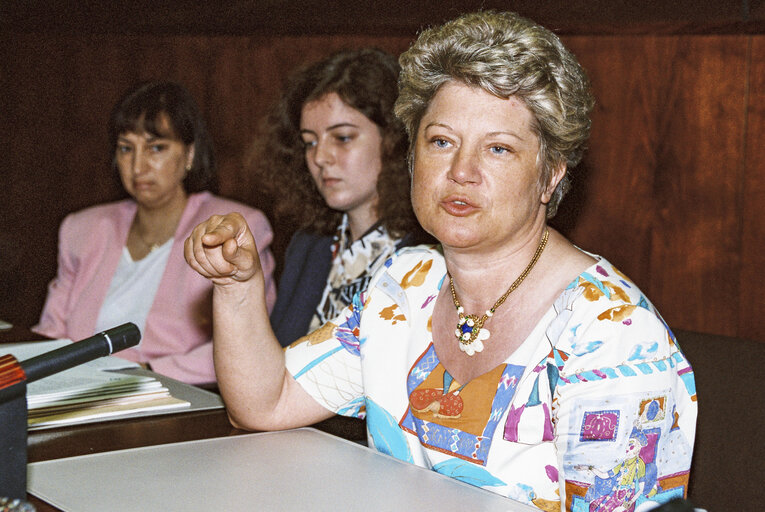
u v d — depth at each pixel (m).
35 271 3.64
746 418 1.28
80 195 3.56
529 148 1.12
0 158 3.67
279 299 2.26
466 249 1.15
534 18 2.24
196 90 3.20
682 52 2.11
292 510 0.87
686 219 2.13
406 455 1.22
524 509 0.89
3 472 0.82
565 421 1.06
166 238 2.60
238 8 2.99
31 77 3.57
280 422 1.28
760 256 2.02
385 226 2.09
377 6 2.62
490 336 1.17
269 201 2.91
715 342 1.36
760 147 2.01
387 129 2.09
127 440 1.16
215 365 1.25
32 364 0.82
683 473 1.10
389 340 1.28
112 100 3.45
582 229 2.30
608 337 1.07
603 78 2.23
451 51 1.12
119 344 0.86
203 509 0.86
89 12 3.37
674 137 2.14
